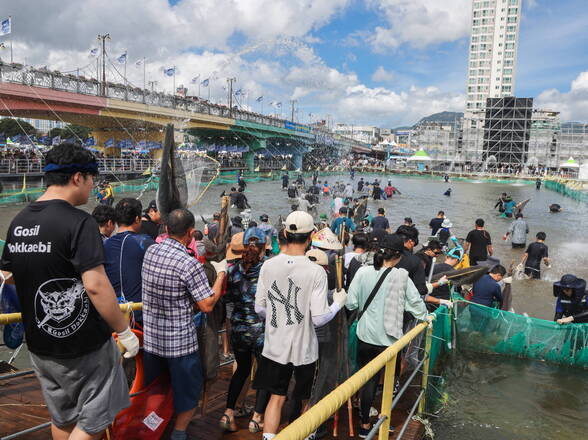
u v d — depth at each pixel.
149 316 3.02
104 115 35.81
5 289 3.31
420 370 4.77
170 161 4.82
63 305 2.08
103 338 2.21
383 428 3.09
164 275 2.93
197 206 24.12
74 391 2.20
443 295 5.96
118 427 2.93
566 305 6.22
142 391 3.03
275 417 3.00
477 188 51.56
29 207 2.12
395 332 3.87
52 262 2.03
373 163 95.50
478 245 10.40
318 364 3.49
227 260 3.60
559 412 4.90
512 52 137.75
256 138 63.31
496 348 6.21
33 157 33.56
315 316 2.95
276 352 3.00
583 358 5.88
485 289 6.74
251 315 3.50
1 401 4.05
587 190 45.06
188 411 3.04
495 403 5.03
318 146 86.19
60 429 2.30
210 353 3.56
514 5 136.38
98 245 2.09
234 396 3.57
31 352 2.17
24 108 30.52
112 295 2.12
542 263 13.28
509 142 91.44
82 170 2.15
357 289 3.99
